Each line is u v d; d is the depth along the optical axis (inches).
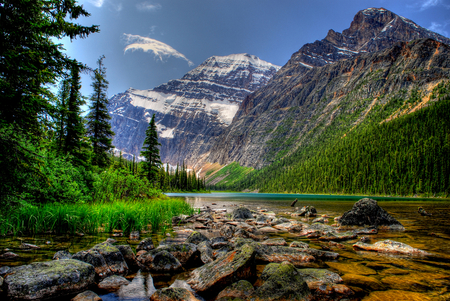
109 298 177.2
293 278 192.9
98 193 761.6
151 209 577.3
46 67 382.9
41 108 375.6
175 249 284.7
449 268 256.7
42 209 423.5
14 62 337.4
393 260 289.7
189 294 176.7
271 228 568.1
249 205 1581.0
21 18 340.5
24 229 386.0
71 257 240.4
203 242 337.7
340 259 295.6
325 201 2233.0
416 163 4045.3
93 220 425.7
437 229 542.9
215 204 1656.0
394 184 4089.6
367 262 281.3
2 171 367.6
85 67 406.0
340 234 451.5
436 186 3575.3
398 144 4958.2
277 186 7431.1
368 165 4894.2
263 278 211.6
